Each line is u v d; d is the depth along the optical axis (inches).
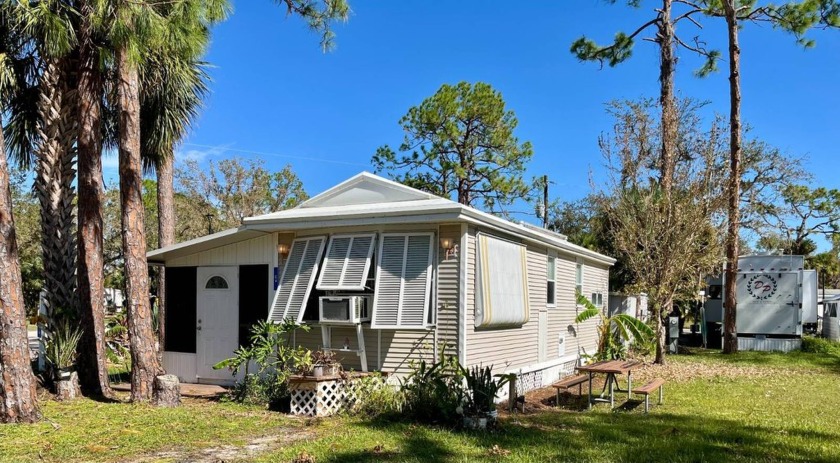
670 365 580.4
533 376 431.8
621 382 468.4
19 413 278.7
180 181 1074.1
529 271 436.5
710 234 615.8
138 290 339.6
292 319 353.7
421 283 338.6
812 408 351.9
